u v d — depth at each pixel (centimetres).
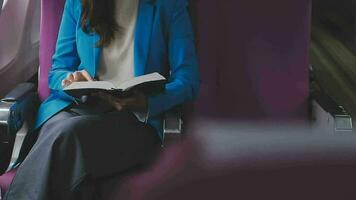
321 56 393
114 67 201
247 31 216
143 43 199
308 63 219
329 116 194
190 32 204
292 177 156
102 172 175
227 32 216
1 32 250
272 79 218
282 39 217
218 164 171
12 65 253
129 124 188
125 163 182
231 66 218
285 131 208
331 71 366
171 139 194
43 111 200
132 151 185
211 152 183
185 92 195
